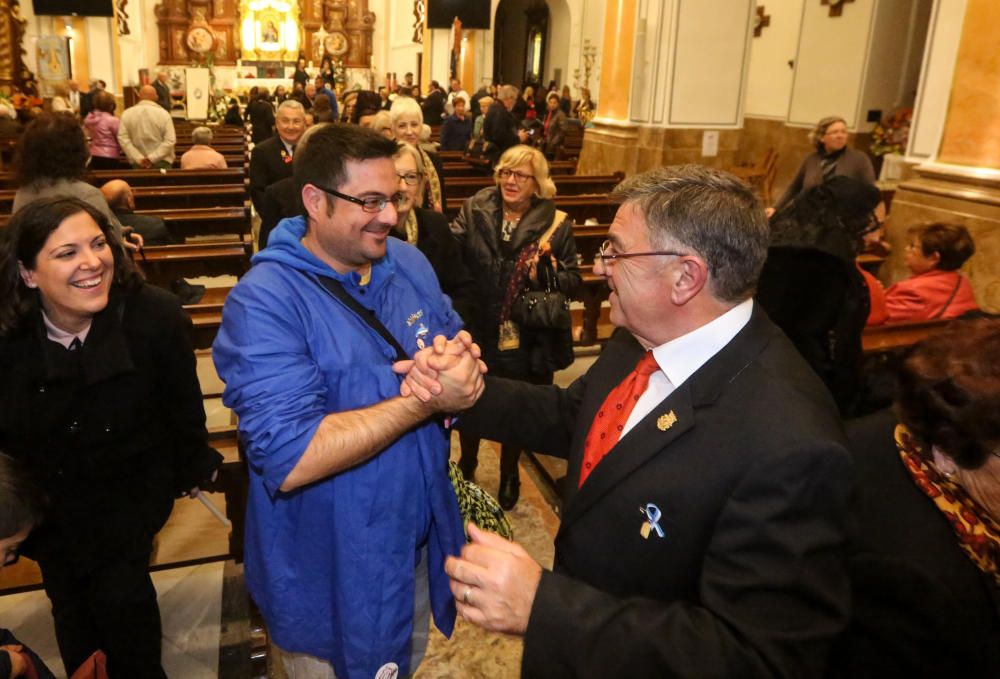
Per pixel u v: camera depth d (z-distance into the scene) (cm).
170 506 188
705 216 111
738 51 810
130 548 181
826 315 212
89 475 174
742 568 102
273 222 297
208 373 424
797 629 97
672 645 98
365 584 137
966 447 93
